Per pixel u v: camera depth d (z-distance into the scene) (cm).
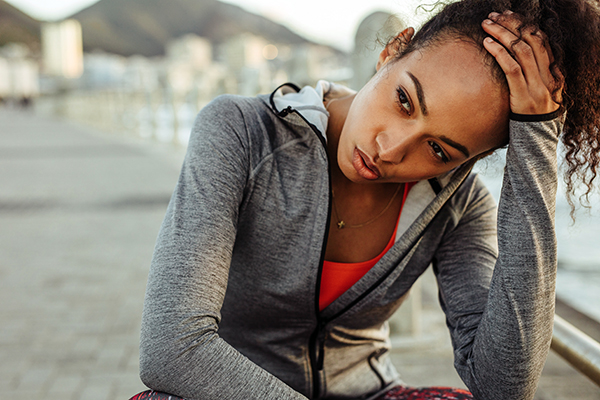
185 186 100
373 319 119
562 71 91
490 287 101
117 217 598
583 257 388
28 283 386
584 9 92
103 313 332
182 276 92
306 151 106
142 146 1335
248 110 107
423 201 111
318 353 117
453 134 90
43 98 3712
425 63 89
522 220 97
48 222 577
